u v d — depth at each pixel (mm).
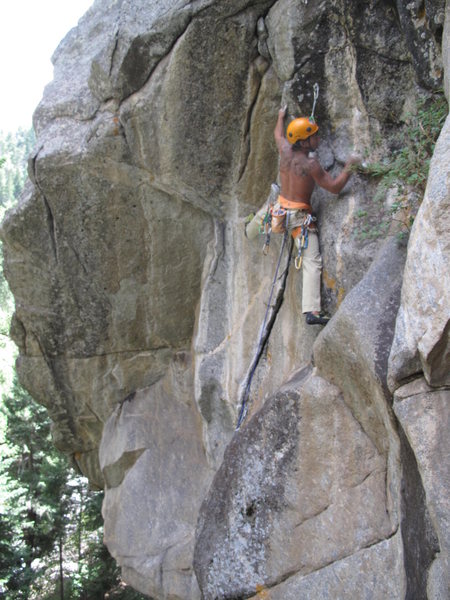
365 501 3896
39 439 17484
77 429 8086
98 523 16031
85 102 6133
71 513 17688
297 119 4574
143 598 15297
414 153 4234
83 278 6859
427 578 3031
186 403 7195
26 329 7398
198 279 6703
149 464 7207
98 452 8258
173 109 5504
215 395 6188
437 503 2883
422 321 3074
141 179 6062
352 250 4531
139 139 5773
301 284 5039
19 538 15219
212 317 6270
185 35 5164
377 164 4547
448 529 2811
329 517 4055
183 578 6500
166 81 5398
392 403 3404
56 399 7777
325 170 4801
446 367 3051
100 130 5840
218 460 6266
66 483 16781
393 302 3793
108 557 15789
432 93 4344
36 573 14805
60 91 6453
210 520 4766
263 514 4418
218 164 5695
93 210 6363
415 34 4270
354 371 3857
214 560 4668
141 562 6809
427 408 3102
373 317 3756
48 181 6258
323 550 4051
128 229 6449
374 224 4508
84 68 6543
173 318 6980
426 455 3008
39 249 6770
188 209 6273
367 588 3752
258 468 4484
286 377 5125
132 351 7305
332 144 4797
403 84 4594
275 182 5656
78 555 17453
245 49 5156
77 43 6898
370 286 3953
